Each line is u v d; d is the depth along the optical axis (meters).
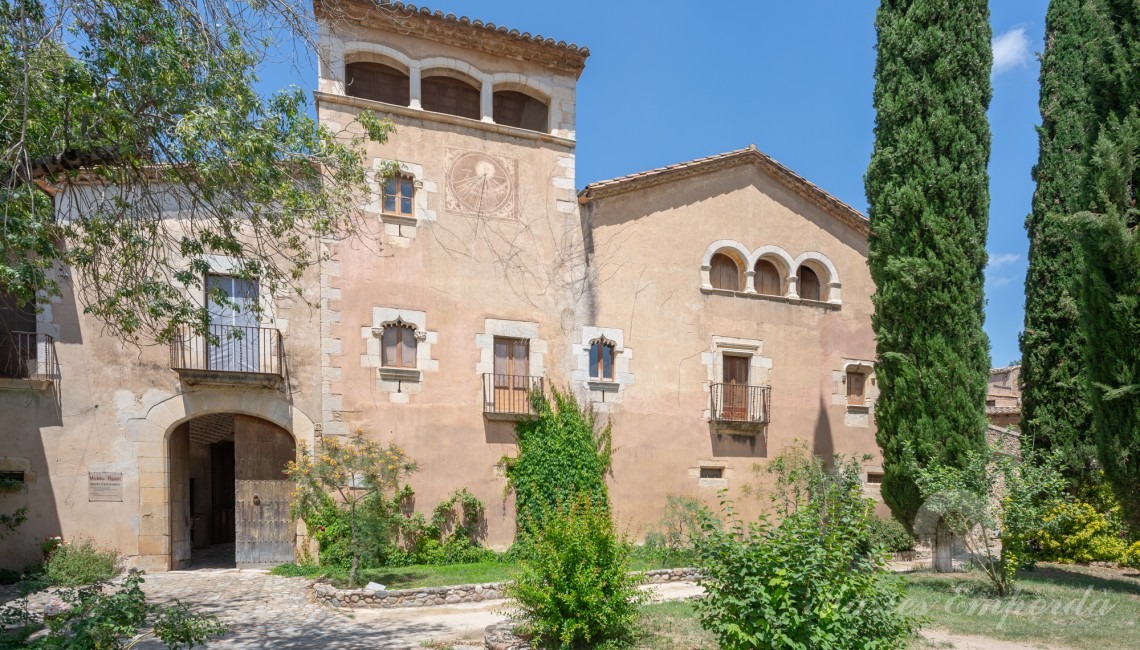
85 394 13.34
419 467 14.87
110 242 9.47
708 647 8.08
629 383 17.09
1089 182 11.70
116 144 8.20
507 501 15.62
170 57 7.91
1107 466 11.42
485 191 16.25
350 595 10.97
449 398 15.35
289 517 14.34
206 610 10.67
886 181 15.45
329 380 14.46
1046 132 17.75
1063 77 17.80
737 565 6.63
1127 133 11.37
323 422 14.34
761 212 19.25
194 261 9.59
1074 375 16.36
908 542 17.20
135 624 6.07
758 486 18.02
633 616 8.79
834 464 18.94
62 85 7.56
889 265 14.70
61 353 13.26
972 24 15.28
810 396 19.14
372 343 14.87
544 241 16.70
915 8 15.35
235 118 8.37
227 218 9.97
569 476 15.52
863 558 6.80
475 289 15.88
